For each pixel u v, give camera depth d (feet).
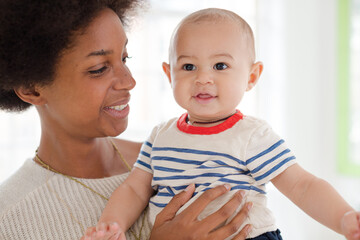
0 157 9.62
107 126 3.81
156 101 10.70
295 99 10.98
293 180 3.31
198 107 3.50
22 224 3.71
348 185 11.12
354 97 11.14
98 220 3.81
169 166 3.55
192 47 3.48
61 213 3.79
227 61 3.45
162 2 10.54
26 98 3.85
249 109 10.77
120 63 3.80
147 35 10.53
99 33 3.56
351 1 10.98
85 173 4.13
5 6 3.50
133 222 3.68
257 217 3.38
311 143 11.14
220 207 3.40
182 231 3.28
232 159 3.39
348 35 11.02
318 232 10.72
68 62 3.55
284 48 10.85
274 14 10.88
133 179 3.82
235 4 10.61
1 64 3.60
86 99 3.62
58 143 4.03
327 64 11.12
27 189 3.92
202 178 3.44
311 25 10.95
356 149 11.15
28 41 3.51
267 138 3.42
